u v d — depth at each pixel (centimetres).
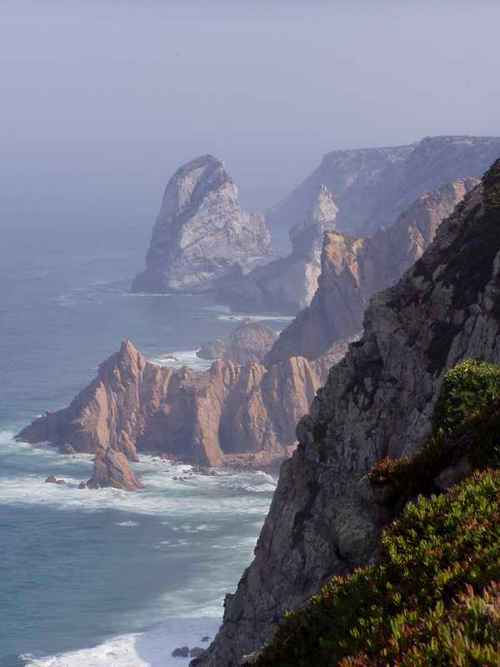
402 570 1812
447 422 3362
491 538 1764
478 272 9756
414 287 10281
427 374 9238
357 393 9581
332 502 9062
